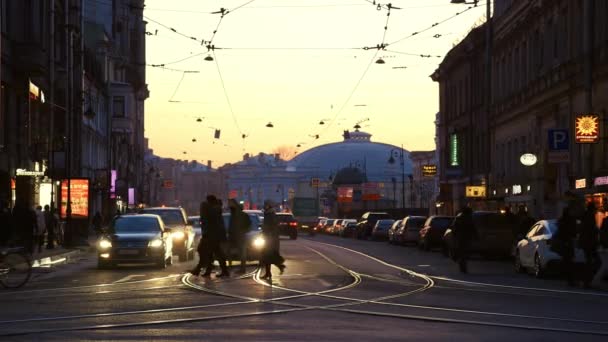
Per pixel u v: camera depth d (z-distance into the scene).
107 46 102.12
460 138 88.44
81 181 53.16
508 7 67.50
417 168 163.12
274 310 20.30
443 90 97.81
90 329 16.84
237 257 37.25
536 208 58.28
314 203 110.06
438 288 26.94
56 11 61.81
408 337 15.80
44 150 57.94
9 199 49.97
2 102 49.72
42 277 31.84
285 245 67.12
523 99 63.81
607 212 40.25
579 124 41.22
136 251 36.00
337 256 48.69
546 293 25.34
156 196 177.62
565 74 52.41
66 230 52.62
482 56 79.75
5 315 19.28
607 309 20.83
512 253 42.97
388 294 24.70
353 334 16.17
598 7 46.88
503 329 17.05
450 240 44.56
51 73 53.16
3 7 49.09
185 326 17.28
